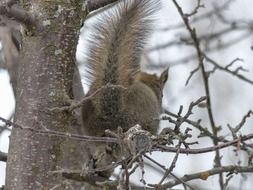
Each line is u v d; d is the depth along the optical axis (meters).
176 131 6.96
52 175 6.91
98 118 9.47
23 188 6.82
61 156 7.00
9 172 6.91
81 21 7.29
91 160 8.58
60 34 7.11
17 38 10.38
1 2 6.74
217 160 9.30
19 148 6.90
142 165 6.14
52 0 7.12
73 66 7.21
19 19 6.91
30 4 7.11
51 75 7.05
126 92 9.60
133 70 9.82
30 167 6.86
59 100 7.02
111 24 9.62
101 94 9.44
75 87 9.70
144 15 9.66
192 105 6.97
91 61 9.59
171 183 8.30
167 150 6.50
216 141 9.30
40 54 7.06
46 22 7.07
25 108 6.99
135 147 6.27
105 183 6.91
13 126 6.75
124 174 6.16
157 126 10.02
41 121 6.94
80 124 9.28
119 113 9.50
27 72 7.06
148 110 9.84
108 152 8.56
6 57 10.36
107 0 7.57
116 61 9.58
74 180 8.44
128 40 9.64
